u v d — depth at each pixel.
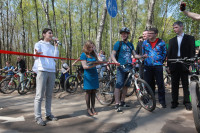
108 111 3.48
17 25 19.42
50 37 2.96
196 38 9.30
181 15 9.40
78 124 2.74
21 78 6.73
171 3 9.88
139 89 3.46
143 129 2.49
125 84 3.62
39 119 2.76
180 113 3.22
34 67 2.84
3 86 6.33
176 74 3.57
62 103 4.43
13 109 3.81
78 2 20.91
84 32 22.67
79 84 6.66
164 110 3.43
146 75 3.92
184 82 3.50
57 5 21.03
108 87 4.09
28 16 18.53
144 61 3.93
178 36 3.63
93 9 21.61
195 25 8.97
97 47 7.00
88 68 3.11
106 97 4.17
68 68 6.60
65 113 3.41
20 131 2.46
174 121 2.80
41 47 2.82
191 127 2.54
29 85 6.53
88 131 2.44
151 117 3.01
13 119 3.03
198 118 2.16
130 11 21.36
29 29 20.05
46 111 2.98
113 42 24.86
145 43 3.93
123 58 3.56
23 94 6.24
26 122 2.86
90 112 3.25
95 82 3.22
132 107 3.74
